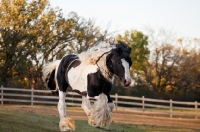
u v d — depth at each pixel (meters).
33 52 37.72
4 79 36.69
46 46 38.78
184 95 49.69
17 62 37.12
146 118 27.53
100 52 9.35
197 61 53.22
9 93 32.97
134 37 57.38
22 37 37.19
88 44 40.25
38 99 34.88
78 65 9.96
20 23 37.06
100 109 9.15
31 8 37.88
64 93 10.77
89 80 9.42
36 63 38.62
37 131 12.21
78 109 29.89
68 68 10.32
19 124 12.89
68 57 10.65
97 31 41.19
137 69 55.97
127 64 8.87
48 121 16.27
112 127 18.69
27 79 38.19
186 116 32.06
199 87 51.53
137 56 56.59
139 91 45.22
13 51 36.75
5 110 18.73
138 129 20.03
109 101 9.65
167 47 53.88
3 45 36.84
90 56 9.50
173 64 53.38
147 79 53.50
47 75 11.45
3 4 36.81
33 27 38.19
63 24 39.75
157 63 53.78
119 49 8.91
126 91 42.91
